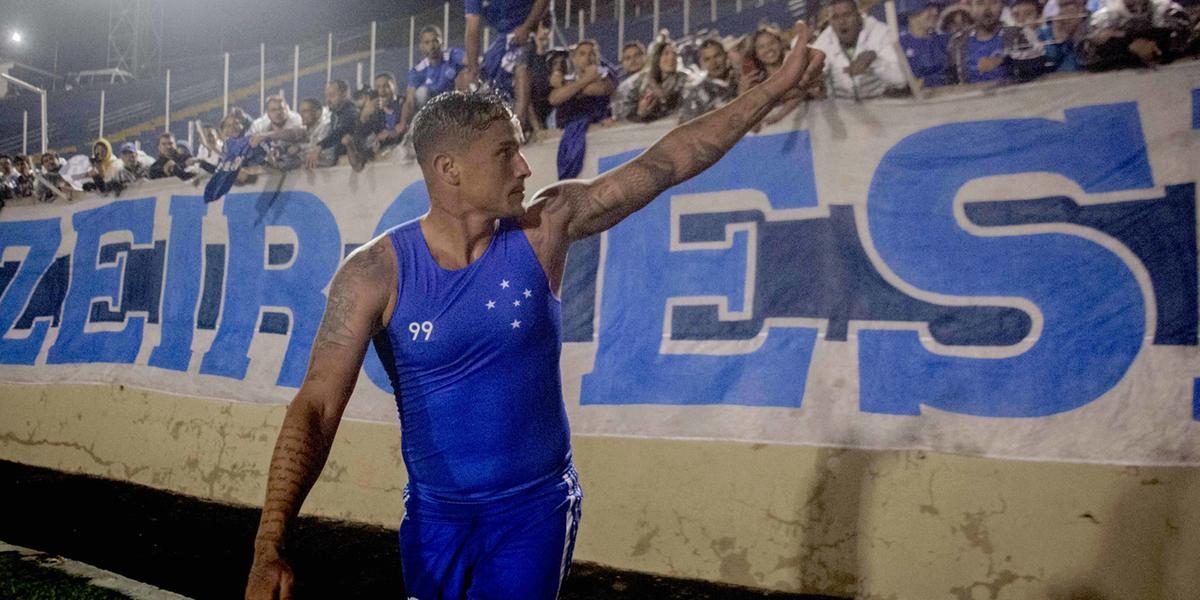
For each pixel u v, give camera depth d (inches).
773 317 142.3
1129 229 119.5
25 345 245.4
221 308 208.5
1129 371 117.2
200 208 217.3
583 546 151.2
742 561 137.3
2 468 231.8
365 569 146.7
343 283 64.8
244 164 209.3
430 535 70.4
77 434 227.1
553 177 168.2
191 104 395.5
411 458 70.1
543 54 174.1
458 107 64.4
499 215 65.9
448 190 65.4
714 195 150.3
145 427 213.9
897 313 133.2
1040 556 118.0
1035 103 127.3
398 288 65.3
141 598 129.0
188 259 217.3
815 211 141.1
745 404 141.7
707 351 146.9
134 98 408.2
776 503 136.1
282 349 195.9
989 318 126.9
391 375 69.6
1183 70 118.3
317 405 61.9
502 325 65.5
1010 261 126.5
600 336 157.2
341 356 63.5
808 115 143.2
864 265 136.4
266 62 410.3
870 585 127.7
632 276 156.4
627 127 161.2
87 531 169.8
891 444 129.8
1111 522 114.7
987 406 124.8
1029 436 121.4
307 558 152.9
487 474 67.6
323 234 195.2
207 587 135.8
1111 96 122.4
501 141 64.7
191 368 209.3
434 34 196.9
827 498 132.6
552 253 69.9
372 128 190.5
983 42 140.3
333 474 179.6
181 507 189.6
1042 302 123.7
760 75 147.6
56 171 254.7
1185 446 112.1
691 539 141.9
